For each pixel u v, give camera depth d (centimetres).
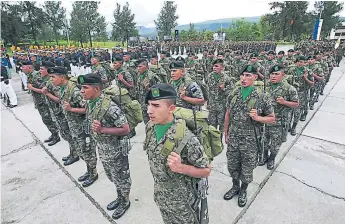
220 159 484
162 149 189
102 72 714
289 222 314
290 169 438
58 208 353
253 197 363
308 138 574
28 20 5169
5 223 328
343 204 347
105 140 302
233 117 320
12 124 704
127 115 347
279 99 390
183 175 198
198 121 221
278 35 6281
